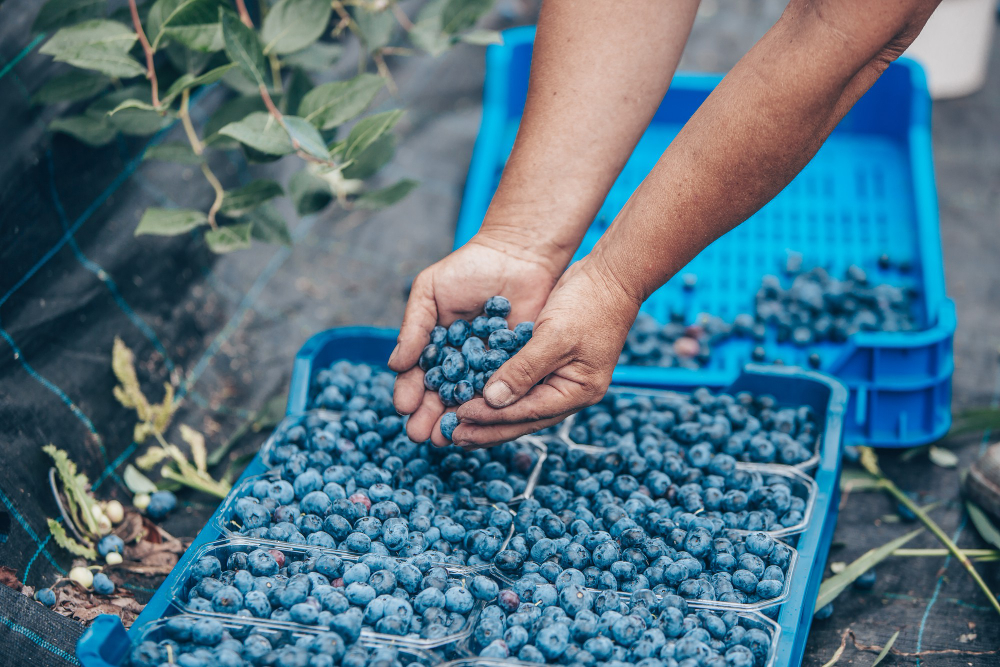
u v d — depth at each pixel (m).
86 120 1.42
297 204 1.46
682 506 1.32
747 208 1.19
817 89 1.15
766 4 2.56
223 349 1.59
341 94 1.37
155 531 1.39
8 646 1.21
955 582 1.37
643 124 1.31
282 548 1.25
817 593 1.31
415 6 2.18
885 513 1.44
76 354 1.43
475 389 1.27
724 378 1.45
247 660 1.17
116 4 1.50
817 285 1.62
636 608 1.21
